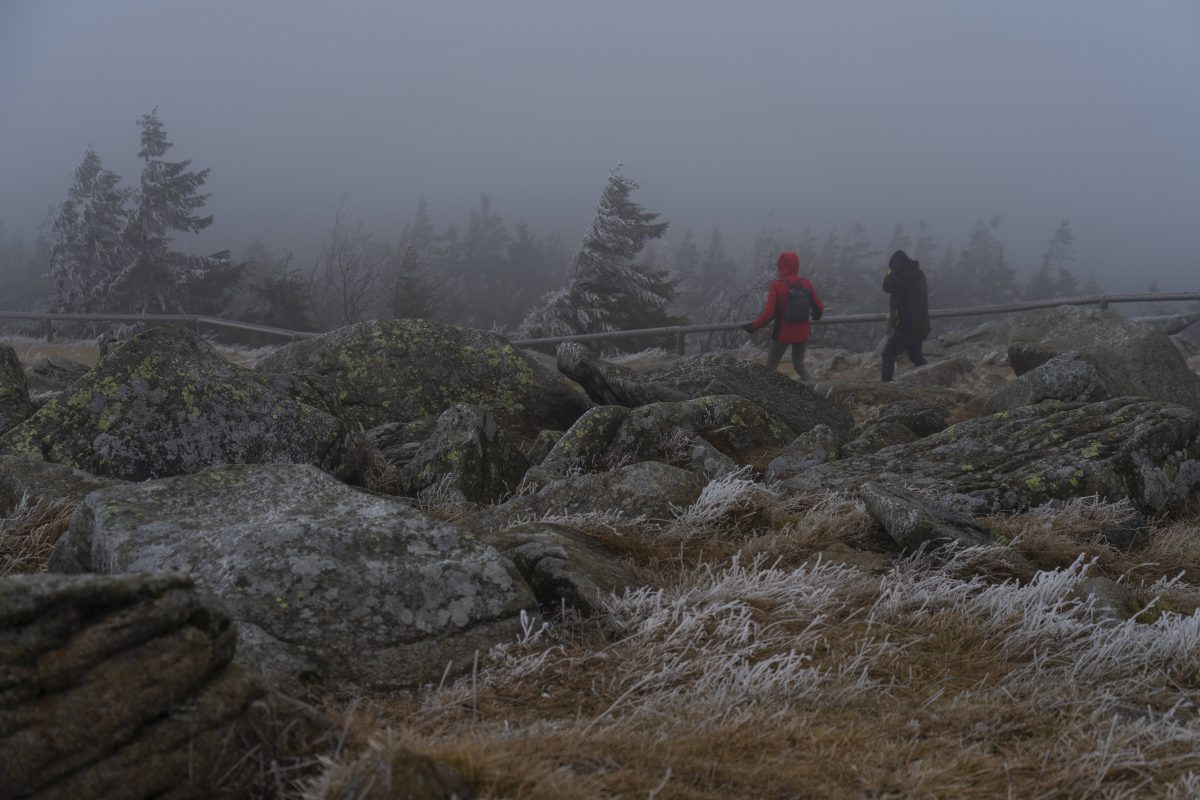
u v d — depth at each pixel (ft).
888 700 10.12
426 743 8.15
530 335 87.40
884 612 12.70
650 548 14.92
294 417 18.76
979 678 10.99
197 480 12.85
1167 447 19.56
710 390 26.96
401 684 10.02
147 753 6.73
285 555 10.93
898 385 34.81
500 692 9.98
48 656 6.44
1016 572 14.85
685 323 91.91
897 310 41.22
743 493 16.93
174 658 7.00
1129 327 32.86
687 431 20.67
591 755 8.13
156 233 118.83
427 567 11.21
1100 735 9.16
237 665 7.70
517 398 26.63
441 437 19.69
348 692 9.73
